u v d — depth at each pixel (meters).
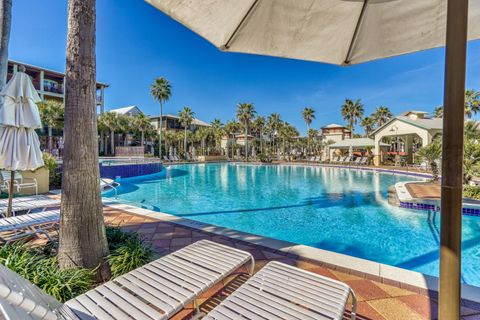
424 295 2.46
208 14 1.94
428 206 7.32
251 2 1.91
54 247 3.12
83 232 2.47
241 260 2.31
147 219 5.12
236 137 50.97
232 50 2.28
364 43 2.32
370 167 20.95
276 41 2.28
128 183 13.98
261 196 10.27
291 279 1.96
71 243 2.45
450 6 1.22
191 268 2.15
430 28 2.07
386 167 20.36
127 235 3.43
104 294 1.75
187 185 13.37
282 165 28.23
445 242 1.28
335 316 1.53
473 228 5.80
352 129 38.31
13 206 4.53
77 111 2.41
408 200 7.73
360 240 5.36
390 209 7.77
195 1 1.82
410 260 4.44
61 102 27.45
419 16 2.00
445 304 1.30
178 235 4.17
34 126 3.81
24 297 0.92
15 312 0.87
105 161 19.61
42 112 22.83
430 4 1.90
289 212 7.67
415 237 5.45
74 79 2.38
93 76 2.49
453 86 1.22
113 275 2.64
